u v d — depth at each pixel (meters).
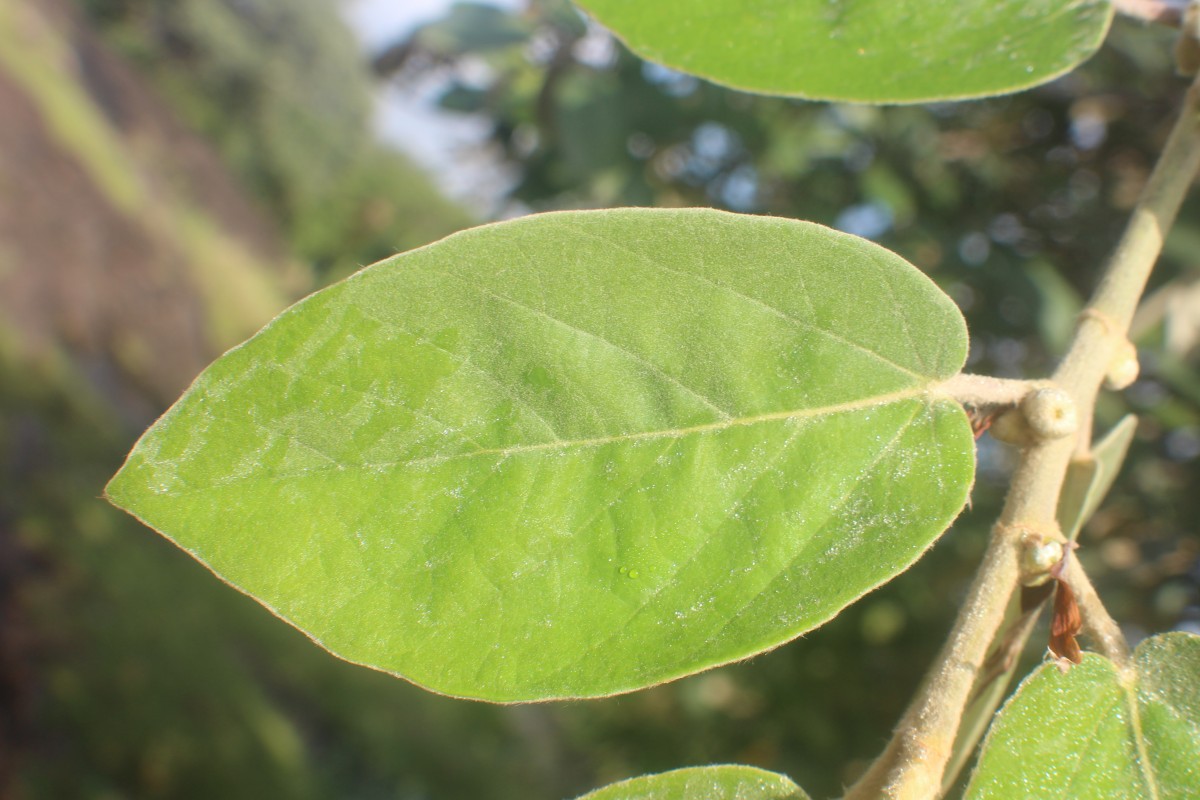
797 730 0.76
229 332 3.23
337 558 0.17
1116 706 0.18
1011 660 0.20
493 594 0.17
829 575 0.18
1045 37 0.18
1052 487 0.18
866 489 0.18
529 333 0.18
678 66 0.18
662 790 0.18
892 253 0.18
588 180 0.54
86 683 1.33
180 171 3.96
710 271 0.18
